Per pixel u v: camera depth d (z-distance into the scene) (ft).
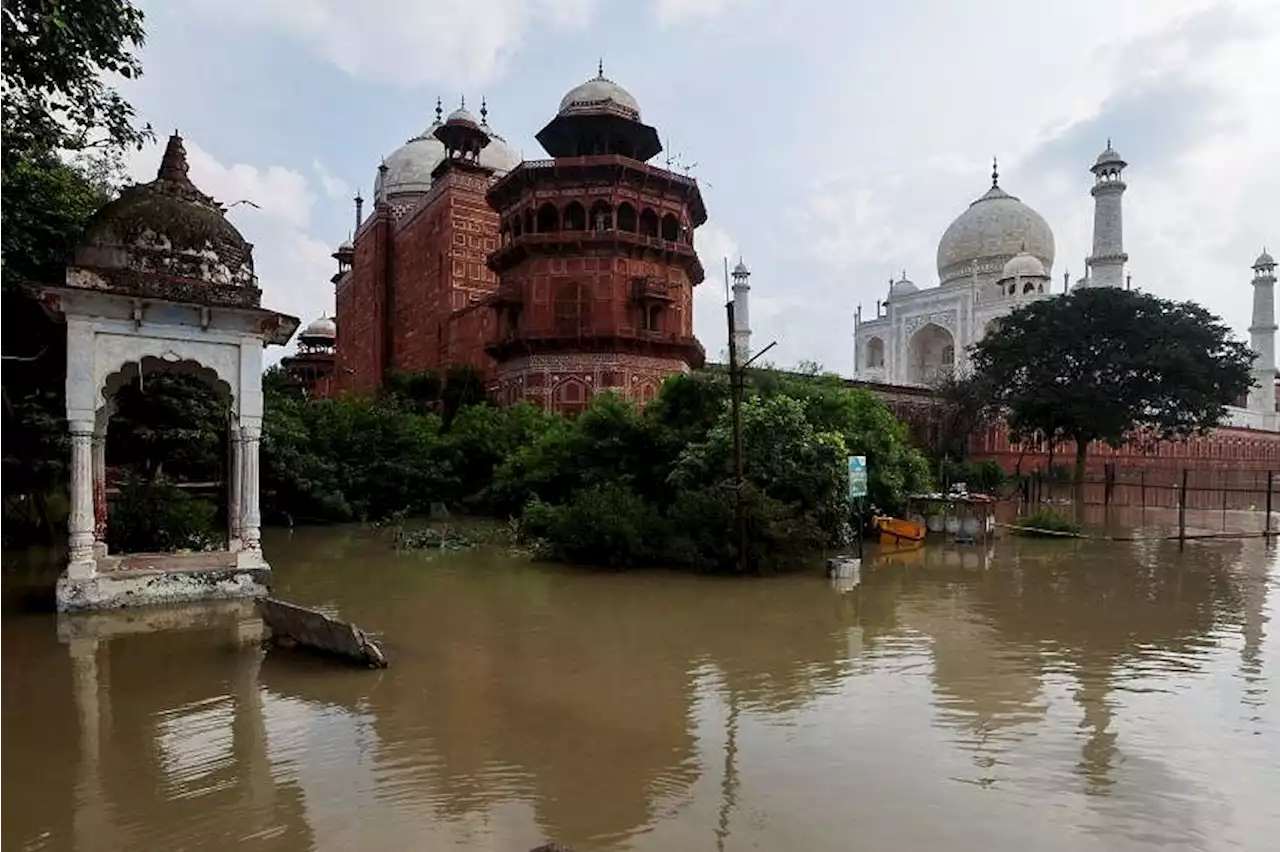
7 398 55.62
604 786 23.75
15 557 64.95
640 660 37.73
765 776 24.49
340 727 28.71
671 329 120.98
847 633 43.37
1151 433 179.93
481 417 110.63
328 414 104.22
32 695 32.17
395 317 168.45
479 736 27.78
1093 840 20.63
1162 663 37.63
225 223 52.19
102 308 46.44
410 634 42.55
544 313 116.37
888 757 26.08
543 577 60.34
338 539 83.35
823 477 66.13
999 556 73.61
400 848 20.10
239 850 20.10
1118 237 187.42
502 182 120.37
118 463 74.28
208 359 50.26
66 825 21.45
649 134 123.03
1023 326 153.79
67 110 42.96
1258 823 21.62
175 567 49.42
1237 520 112.47
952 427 163.12
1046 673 35.88
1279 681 34.81
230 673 35.14
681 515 63.98
